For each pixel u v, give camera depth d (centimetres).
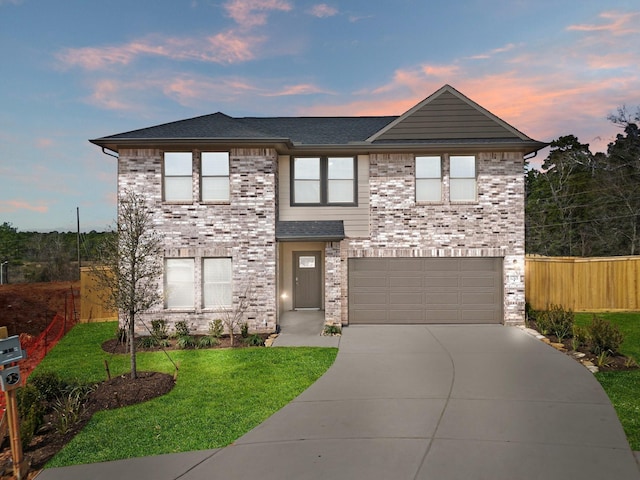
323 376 864
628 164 2695
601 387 786
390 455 541
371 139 1356
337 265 1294
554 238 3030
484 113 1346
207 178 1278
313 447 566
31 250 3094
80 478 498
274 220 1273
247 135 1233
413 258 1362
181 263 1274
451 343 1123
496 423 635
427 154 1362
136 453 559
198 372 898
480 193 1341
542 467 507
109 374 851
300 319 1427
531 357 991
